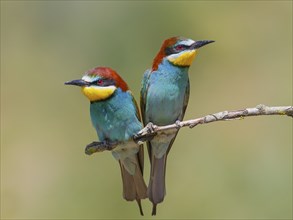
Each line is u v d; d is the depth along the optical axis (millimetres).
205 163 14023
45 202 13820
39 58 16125
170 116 10914
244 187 13555
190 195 13523
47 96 15547
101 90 10242
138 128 10375
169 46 10812
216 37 16312
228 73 15969
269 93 15539
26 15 16594
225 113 9094
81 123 14969
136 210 13305
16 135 14812
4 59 16188
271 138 14383
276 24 16469
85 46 16031
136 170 10617
